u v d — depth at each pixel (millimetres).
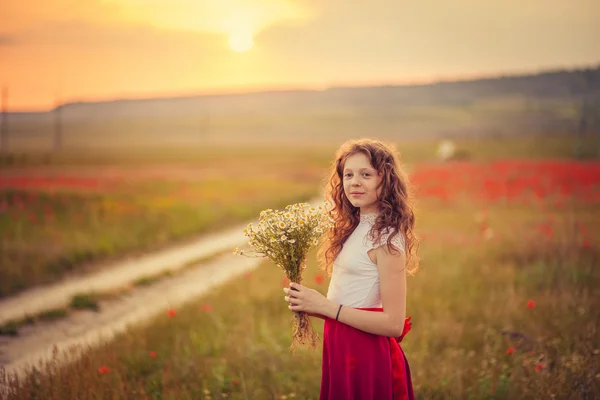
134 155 78500
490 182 22719
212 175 40750
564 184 23203
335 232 2789
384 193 2613
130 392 4258
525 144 84062
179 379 4641
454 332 5582
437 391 4191
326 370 2717
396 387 2623
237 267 11297
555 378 4078
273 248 2695
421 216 16484
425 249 10648
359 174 2619
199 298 7895
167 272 10500
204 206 20172
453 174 31031
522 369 4355
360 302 2551
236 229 17188
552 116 147250
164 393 4293
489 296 6898
